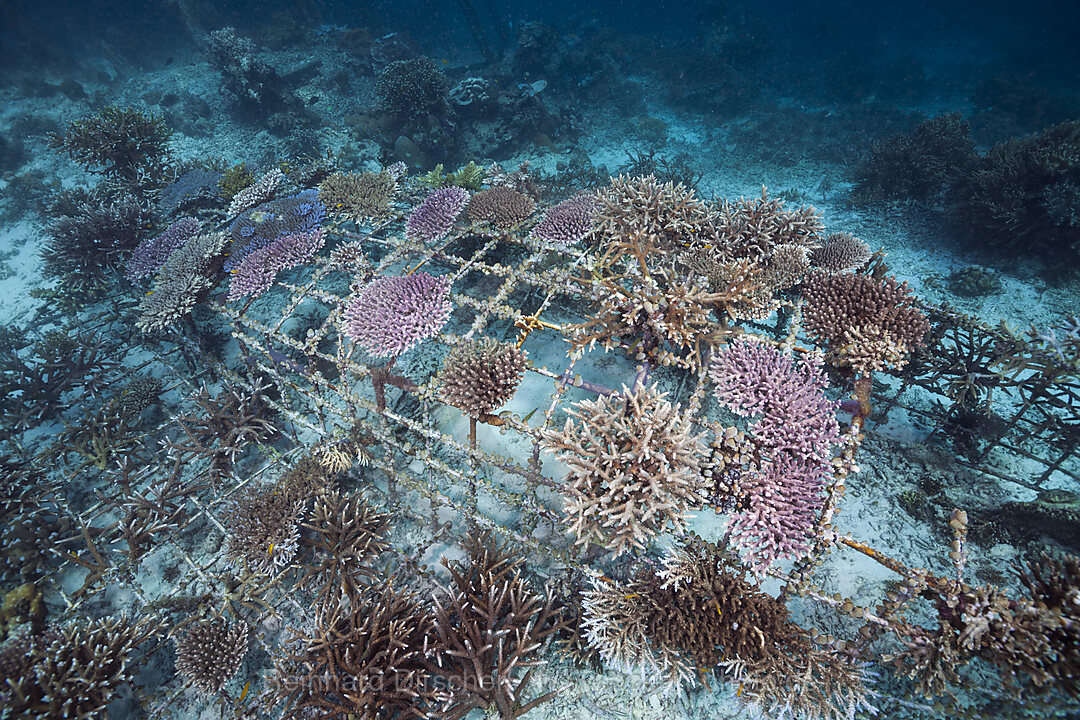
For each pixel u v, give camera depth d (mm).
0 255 12938
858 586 4812
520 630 4246
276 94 17641
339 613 4402
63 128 17781
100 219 9219
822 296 5219
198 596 5184
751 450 3955
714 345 4812
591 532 3688
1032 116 18344
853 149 16891
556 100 21562
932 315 5492
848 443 4055
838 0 54188
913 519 5316
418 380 7352
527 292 8188
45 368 7723
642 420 3785
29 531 5688
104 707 4195
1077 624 2939
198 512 6047
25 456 6727
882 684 4141
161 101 19203
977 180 9883
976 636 3162
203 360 7926
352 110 18797
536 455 4387
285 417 7102
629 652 3852
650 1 54500
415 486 5430
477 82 16891
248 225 7965
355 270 6805
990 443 5609
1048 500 4910
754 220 6066
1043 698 3139
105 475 6719
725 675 3826
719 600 3771
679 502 3688
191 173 10391
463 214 7879
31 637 4488
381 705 3885
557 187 14188
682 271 5988
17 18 21438
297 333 8508
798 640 3689
